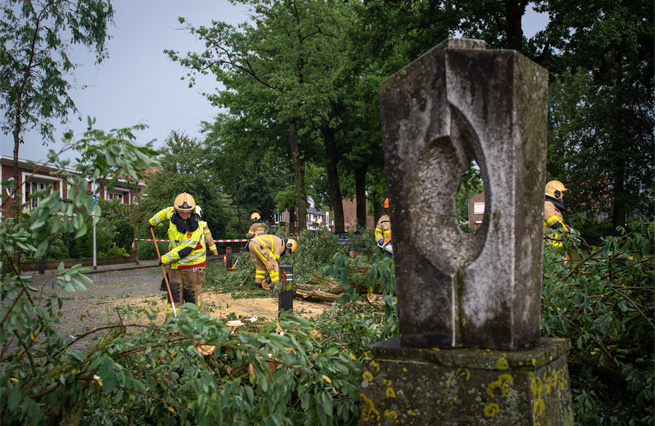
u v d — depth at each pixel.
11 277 2.47
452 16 18.59
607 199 31.56
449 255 2.19
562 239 4.17
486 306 2.10
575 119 32.69
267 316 8.13
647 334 3.12
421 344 2.21
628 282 3.61
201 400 2.46
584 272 3.74
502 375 1.96
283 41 23.41
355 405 2.70
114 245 30.22
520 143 2.09
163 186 36.16
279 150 29.70
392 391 2.17
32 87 15.58
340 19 23.83
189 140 39.28
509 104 2.04
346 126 28.06
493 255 2.08
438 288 2.18
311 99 22.64
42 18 15.36
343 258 3.38
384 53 19.31
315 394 2.67
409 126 2.24
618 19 16.61
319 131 26.70
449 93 2.13
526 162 2.14
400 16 18.94
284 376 2.64
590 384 3.16
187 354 2.98
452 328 2.14
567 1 17.02
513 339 2.06
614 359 3.05
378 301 4.28
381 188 33.78
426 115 2.20
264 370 2.56
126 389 2.61
